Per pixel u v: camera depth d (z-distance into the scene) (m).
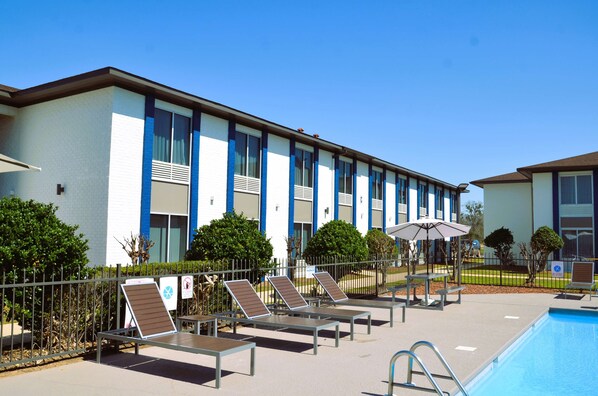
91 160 14.35
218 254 11.85
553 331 11.31
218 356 5.84
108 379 6.11
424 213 37.00
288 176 21.58
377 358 7.42
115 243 14.02
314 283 14.07
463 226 14.77
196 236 12.81
